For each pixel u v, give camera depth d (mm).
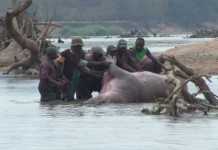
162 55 39156
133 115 31750
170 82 35312
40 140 25516
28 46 56969
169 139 25547
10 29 55562
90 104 36000
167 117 31109
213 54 67375
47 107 35156
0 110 34000
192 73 36000
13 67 59500
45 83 37719
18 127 28500
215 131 27109
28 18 62812
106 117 31141
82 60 37750
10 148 24125
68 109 34156
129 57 38844
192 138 25688
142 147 24109
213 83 48281
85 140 25422
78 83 37844
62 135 26500
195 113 32375
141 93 36594
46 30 59031
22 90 45312
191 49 71188
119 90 36406
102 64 37469
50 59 37875
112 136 26203
